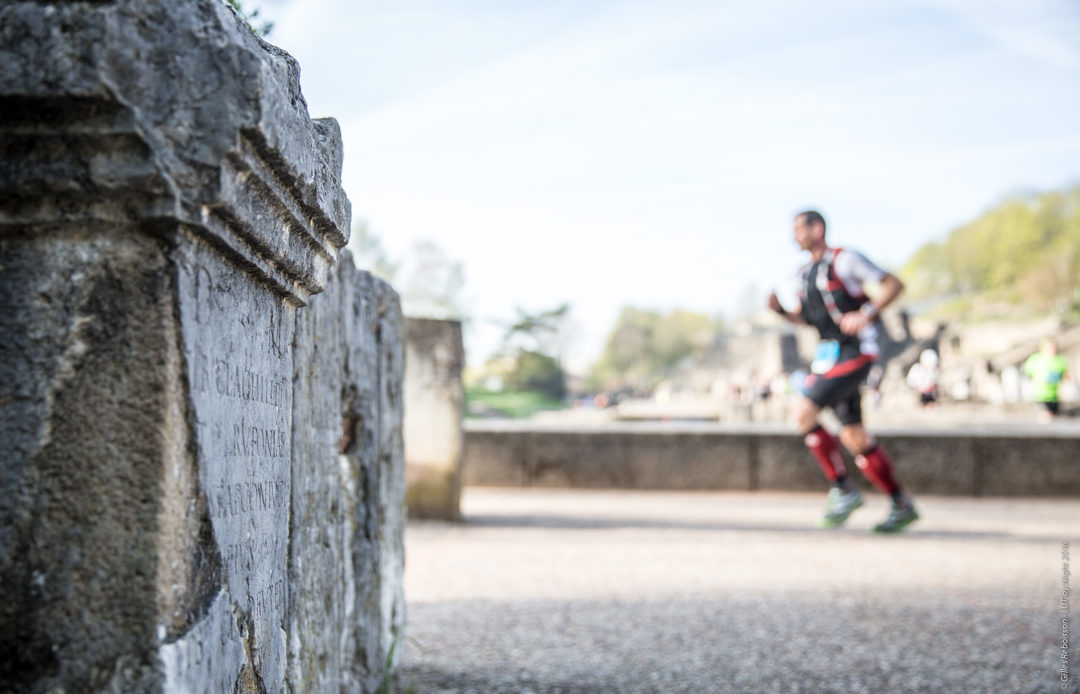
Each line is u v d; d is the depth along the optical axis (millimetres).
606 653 4176
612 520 9086
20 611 1379
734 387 54406
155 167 1379
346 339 2928
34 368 1407
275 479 1975
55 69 1319
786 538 7984
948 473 11961
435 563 6562
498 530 8289
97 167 1376
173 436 1433
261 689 1862
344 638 2867
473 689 3613
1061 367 21578
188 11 1416
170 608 1430
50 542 1391
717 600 5336
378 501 3383
